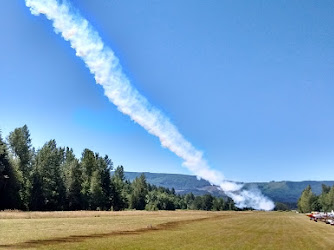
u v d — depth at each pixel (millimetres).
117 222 55031
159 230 45000
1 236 29422
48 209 103062
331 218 99812
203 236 40250
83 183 118500
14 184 88062
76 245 26656
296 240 41156
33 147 104688
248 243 35719
